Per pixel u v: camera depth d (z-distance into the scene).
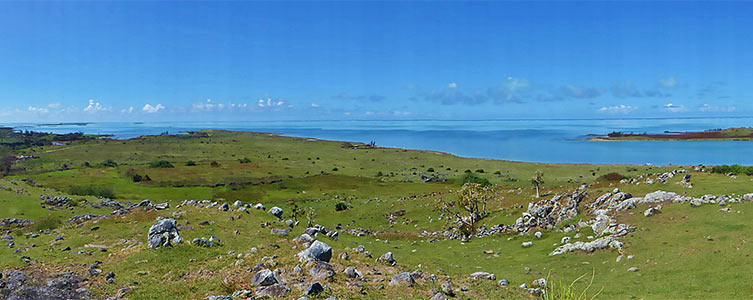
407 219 86.62
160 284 27.05
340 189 145.00
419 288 27.12
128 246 37.44
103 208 81.81
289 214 95.12
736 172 65.94
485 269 43.84
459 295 27.02
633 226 48.50
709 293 29.20
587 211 60.84
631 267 37.84
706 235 41.00
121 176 169.38
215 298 22.61
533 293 29.08
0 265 30.70
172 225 39.12
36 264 31.44
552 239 55.00
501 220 71.94
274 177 175.12
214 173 187.38
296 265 28.84
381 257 34.56
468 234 67.75
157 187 144.75
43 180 151.62
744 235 38.56
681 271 34.56
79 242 39.81
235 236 42.25
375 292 25.64
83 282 27.17
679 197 53.06
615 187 67.50
